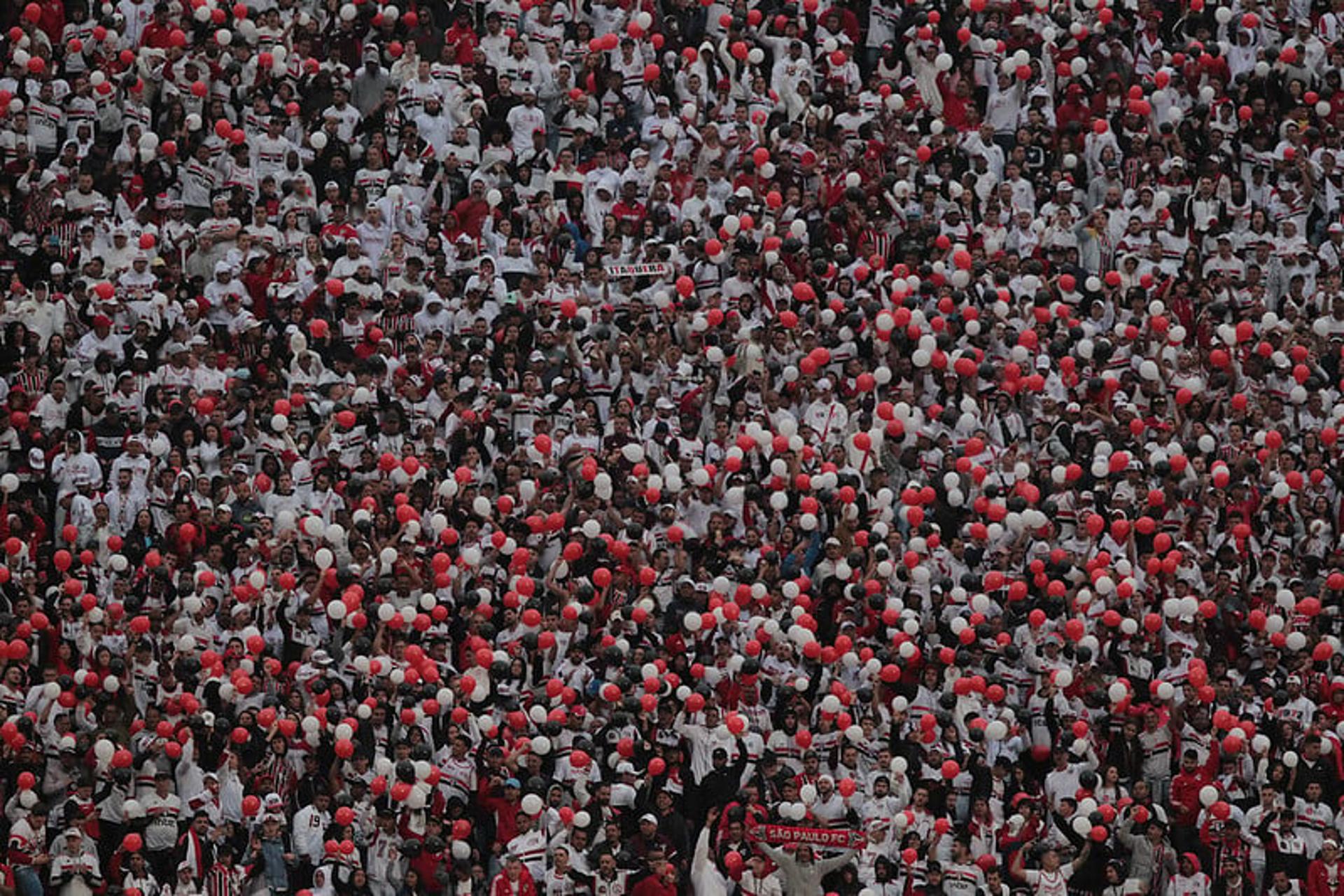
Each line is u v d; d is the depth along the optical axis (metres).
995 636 129.38
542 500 131.88
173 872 115.75
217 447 133.75
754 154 151.62
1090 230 153.50
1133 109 159.12
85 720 120.31
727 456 136.12
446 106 154.38
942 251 150.00
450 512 131.12
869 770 123.94
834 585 130.12
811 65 158.75
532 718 121.69
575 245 147.75
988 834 121.25
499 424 137.38
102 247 143.50
